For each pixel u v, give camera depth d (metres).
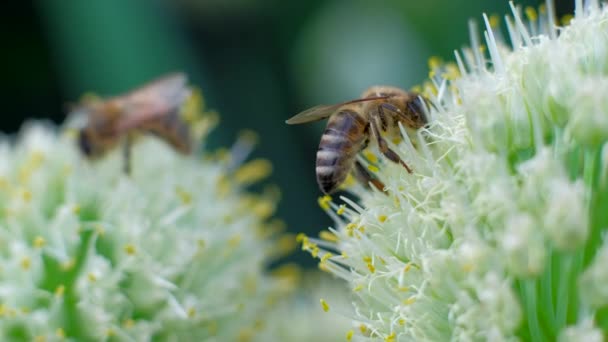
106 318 0.20
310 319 0.23
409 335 0.18
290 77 0.27
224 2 0.26
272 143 0.26
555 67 0.18
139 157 0.22
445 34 0.25
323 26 0.26
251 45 0.27
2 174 0.21
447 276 0.18
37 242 0.20
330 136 0.20
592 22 0.18
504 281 0.17
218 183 0.22
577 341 0.17
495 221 0.18
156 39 0.26
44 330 0.20
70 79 0.26
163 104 0.22
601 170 0.18
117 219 0.21
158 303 0.21
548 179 0.17
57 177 0.21
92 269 0.20
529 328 0.18
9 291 0.20
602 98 0.17
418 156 0.18
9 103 0.28
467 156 0.18
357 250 0.19
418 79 0.25
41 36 0.28
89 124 0.22
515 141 0.18
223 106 0.26
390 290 0.18
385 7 0.26
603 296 0.17
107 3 0.26
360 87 0.26
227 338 0.21
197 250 0.21
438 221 0.18
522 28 0.18
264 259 0.22
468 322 0.18
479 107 0.18
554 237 0.17
